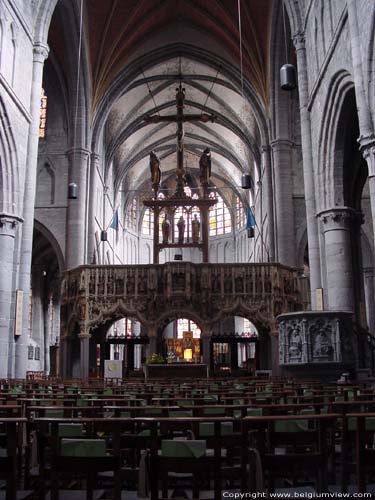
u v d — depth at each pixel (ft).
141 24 109.60
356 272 64.49
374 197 44.93
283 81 56.13
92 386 45.27
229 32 109.60
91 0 101.45
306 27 69.77
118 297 87.86
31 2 72.43
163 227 106.01
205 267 88.99
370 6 45.65
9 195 64.54
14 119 64.90
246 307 87.20
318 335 54.49
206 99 140.46
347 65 52.75
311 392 32.37
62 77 109.81
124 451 23.85
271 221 108.88
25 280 65.51
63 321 90.22
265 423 19.48
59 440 18.75
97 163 113.91
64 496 19.49
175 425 21.45
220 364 117.60
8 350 62.39
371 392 32.86
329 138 61.67
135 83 126.52
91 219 109.70
